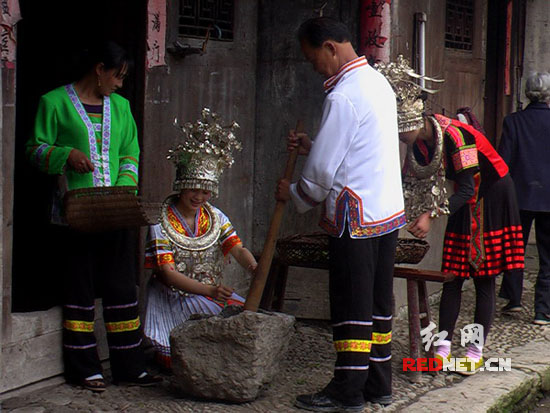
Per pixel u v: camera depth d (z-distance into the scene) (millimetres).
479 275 4535
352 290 3662
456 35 6461
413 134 4039
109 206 3604
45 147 3754
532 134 5762
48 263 5809
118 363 4016
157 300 4258
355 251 3625
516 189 5805
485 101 7609
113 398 3871
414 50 5684
